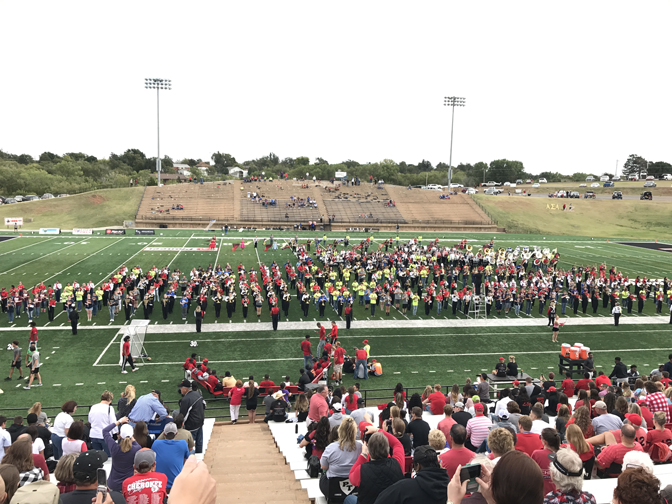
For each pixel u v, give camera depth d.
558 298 38.16
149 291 31.73
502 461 3.09
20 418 10.10
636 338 29.30
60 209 83.06
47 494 4.24
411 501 4.22
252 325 29.89
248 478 9.24
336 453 6.73
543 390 15.69
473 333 29.58
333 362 21.61
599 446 8.22
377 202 95.38
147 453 5.66
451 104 100.31
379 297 34.78
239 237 66.12
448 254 47.53
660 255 58.97
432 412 13.77
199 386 20.06
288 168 191.00
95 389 20.59
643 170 184.12
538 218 91.81
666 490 4.81
